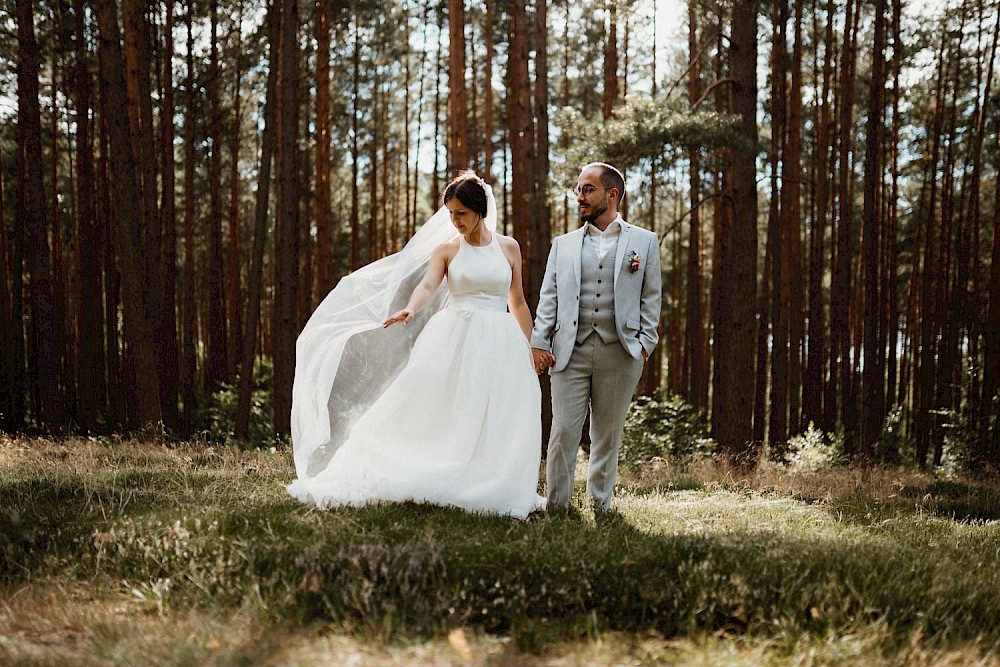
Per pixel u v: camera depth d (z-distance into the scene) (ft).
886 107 58.39
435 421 16.02
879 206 56.70
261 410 50.06
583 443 43.37
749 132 36.94
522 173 57.36
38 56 41.60
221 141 62.34
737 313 37.81
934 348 53.06
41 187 41.52
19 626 9.82
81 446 27.20
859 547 12.41
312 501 15.43
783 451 48.03
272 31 43.21
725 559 11.18
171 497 15.47
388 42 71.72
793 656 8.77
